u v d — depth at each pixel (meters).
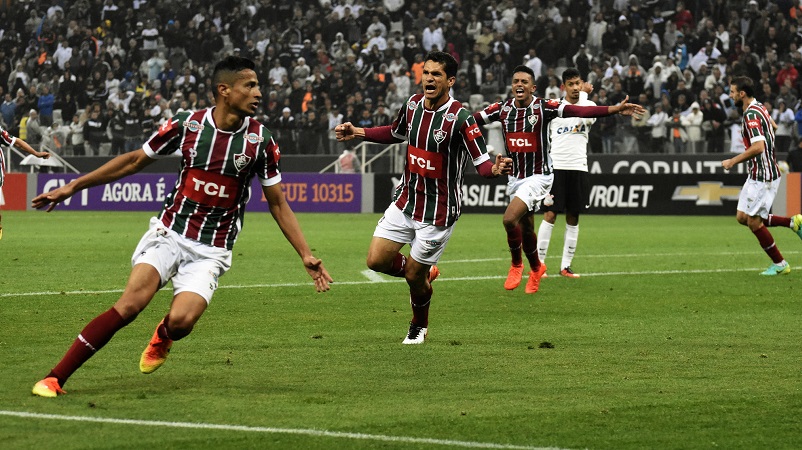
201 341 11.24
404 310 13.80
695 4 44.12
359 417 7.77
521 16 44.16
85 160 43.47
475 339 11.50
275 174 8.76
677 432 7.41
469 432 7.37
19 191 42.47
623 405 8.23
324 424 7.55
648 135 37.28
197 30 48.69
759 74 39.97
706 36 42.22
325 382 9.07
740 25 42.88
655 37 43.16
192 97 44.78
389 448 6.94
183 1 51.06
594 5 44.84
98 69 48.34
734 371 9.63
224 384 8.94
